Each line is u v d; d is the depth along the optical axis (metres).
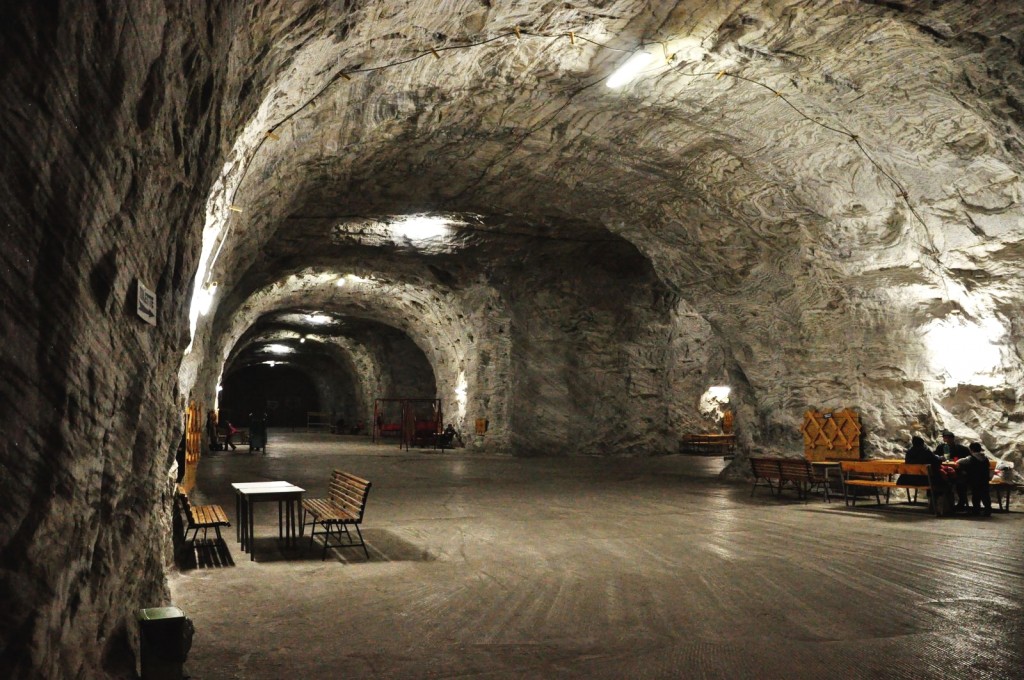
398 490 14.90
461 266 24.48
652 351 26.02
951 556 8.42
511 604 6.31
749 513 11.93
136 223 3.49
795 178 13.21
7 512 2.47
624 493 14.55
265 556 8.28
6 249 2.40
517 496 13.98
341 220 18.72
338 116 10.21
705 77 10.72
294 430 49.25
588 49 9.80
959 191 11.82
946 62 9.67
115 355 3.39
